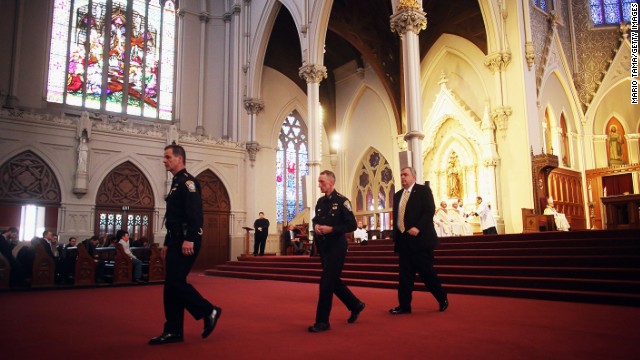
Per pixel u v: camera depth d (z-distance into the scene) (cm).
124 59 2120
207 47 2356
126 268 1241
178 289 416
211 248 2111
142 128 1956
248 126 2294
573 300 699
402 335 433
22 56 1838
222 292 929
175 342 418
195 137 2105
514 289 771
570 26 2227
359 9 2236
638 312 574
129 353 379
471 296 782
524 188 1747
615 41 2173
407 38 1353
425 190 586
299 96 2648
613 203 1462
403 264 583
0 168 1627
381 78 2355
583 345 380
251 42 2308
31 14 1880
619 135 2112
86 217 1773
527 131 1762
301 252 1912
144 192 1941
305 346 393
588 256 829
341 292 502
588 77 2194
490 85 2011
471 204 1962
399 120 2378
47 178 1717
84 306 734
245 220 2233
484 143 1873
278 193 2505
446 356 350
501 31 1861
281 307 674
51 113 1805
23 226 1652
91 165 1809
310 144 1780
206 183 2139
